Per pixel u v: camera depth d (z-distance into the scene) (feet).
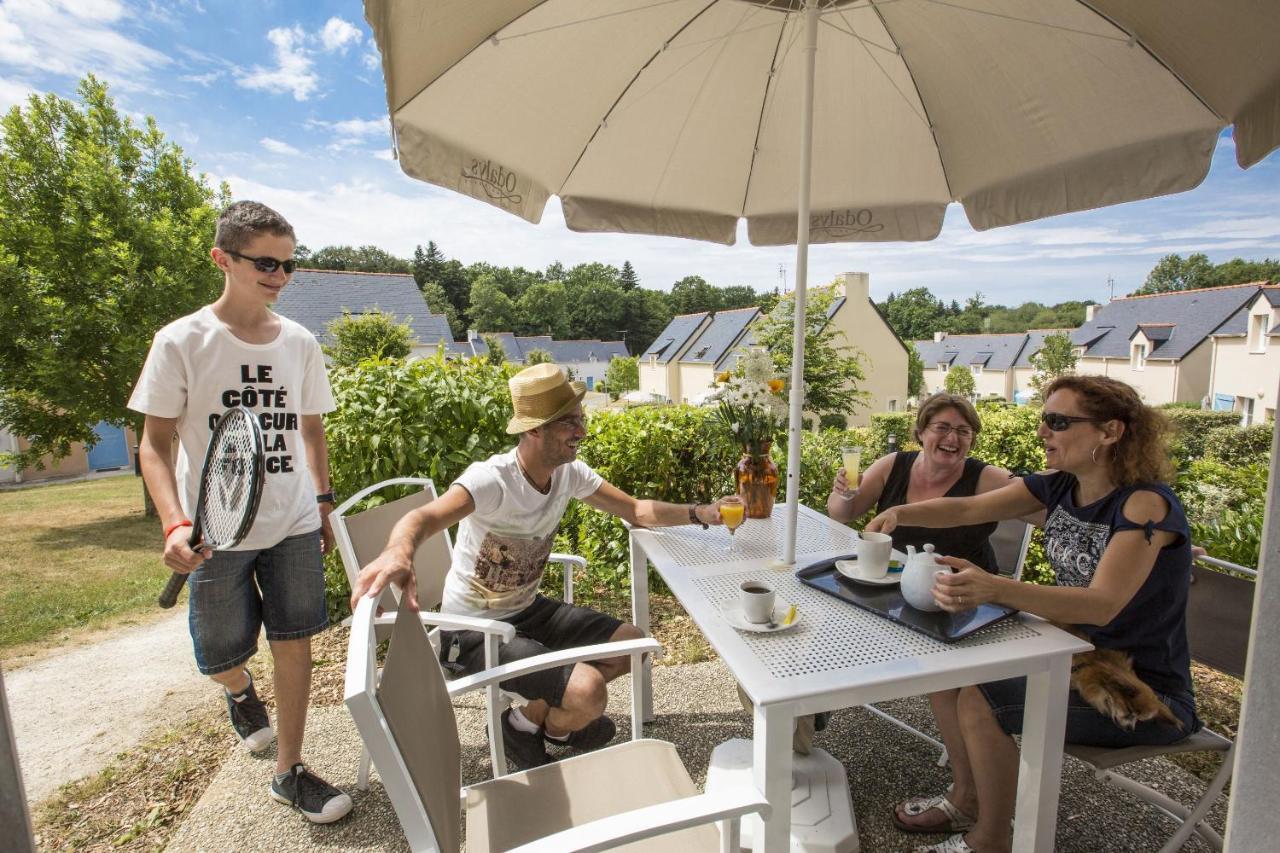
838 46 8.21
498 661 7.10
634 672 6.30
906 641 5.37
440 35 5.81
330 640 12.66
